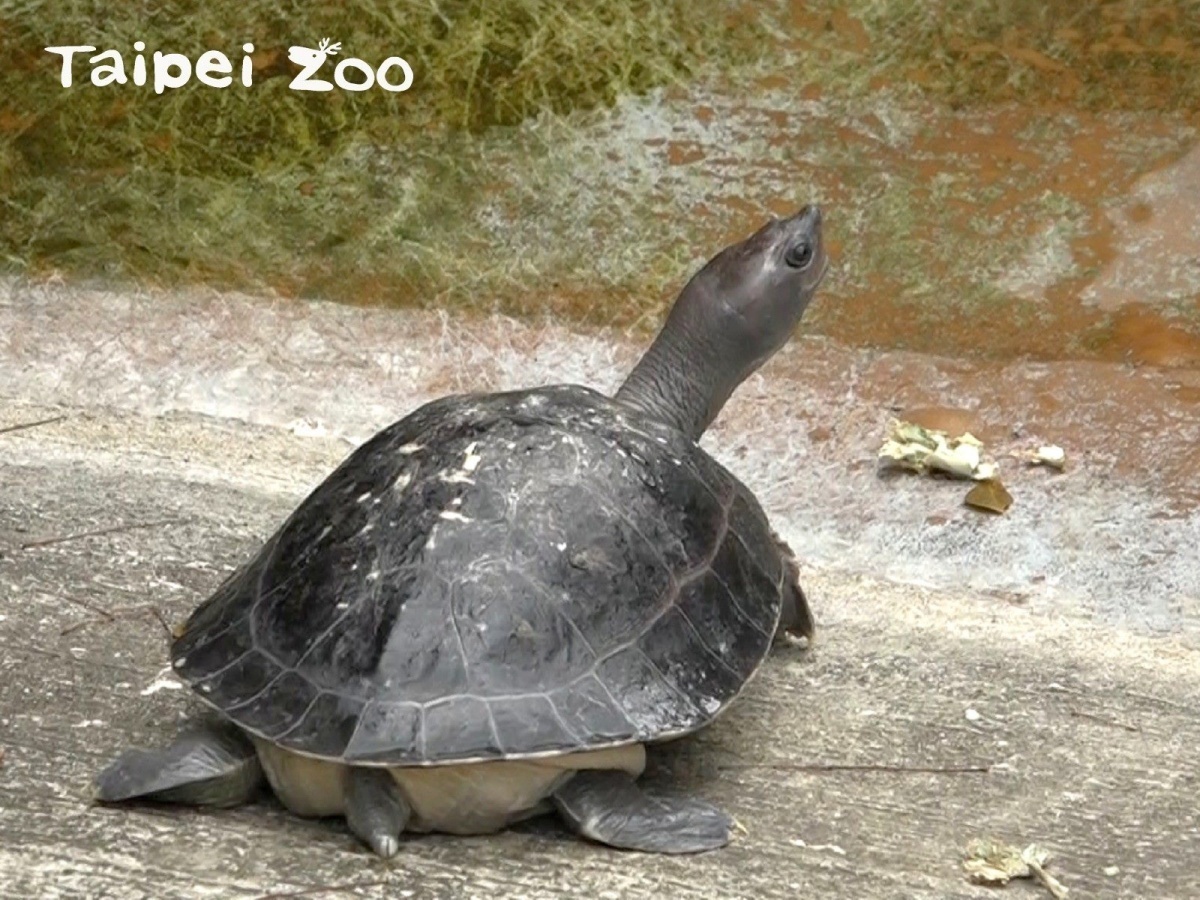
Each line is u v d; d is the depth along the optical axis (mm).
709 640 7797
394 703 7062
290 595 7613
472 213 17406
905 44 18438
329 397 15172
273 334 15992
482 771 7285
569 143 17969
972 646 10492
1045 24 18359
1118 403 14438
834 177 17234
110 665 9398
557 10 19125
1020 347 15211
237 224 17375
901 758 8906
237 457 13266
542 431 8125
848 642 10367
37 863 7520
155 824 7797
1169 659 10680
